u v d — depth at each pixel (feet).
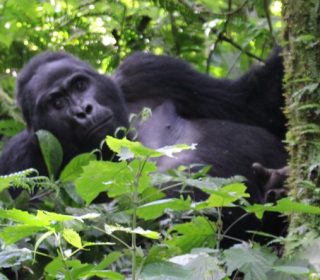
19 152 35.99
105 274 19.15
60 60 35.99
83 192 20.80
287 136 24.44
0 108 41.83
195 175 27.55
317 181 23.30
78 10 43.11
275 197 27.61
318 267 20.74
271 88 36.19
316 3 24.95
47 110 34.09
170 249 20.72
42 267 25.07
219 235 22.17
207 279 19.70
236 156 33.86
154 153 19.44
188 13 39.88
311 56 24.62
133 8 42.98
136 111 37.37
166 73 38.17
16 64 43.80
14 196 33.81
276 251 26.05
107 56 42.65
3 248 20.38
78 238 19.01
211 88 37.76
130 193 21.17
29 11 43.34
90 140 33.40
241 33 43.55
